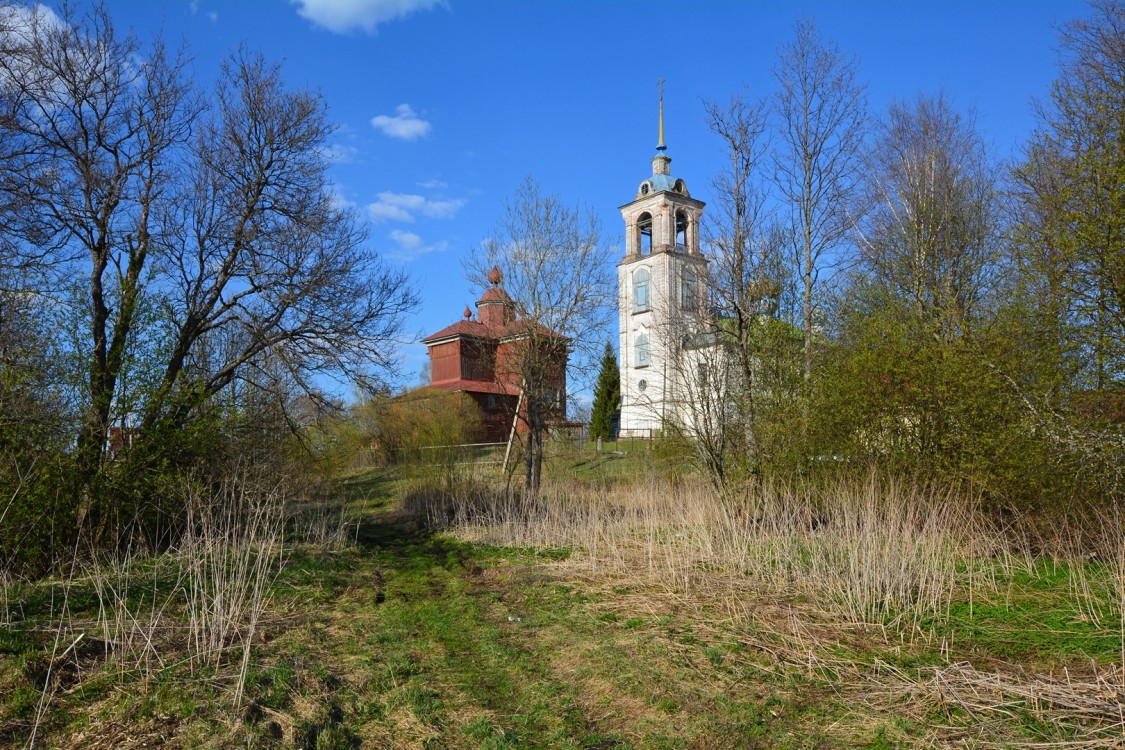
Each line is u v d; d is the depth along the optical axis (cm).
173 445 1225
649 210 4366
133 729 545
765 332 1466
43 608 822
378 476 2767
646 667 661
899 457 1167
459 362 4138
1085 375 966
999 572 911
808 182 1678
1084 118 962
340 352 1567
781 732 521
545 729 554
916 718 526
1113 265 918
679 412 1585
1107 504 965
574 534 1447
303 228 1556
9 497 990
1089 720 499
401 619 887
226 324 1598
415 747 532
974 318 1156
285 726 557
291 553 1227
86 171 1327
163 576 989
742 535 1184
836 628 740
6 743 522
